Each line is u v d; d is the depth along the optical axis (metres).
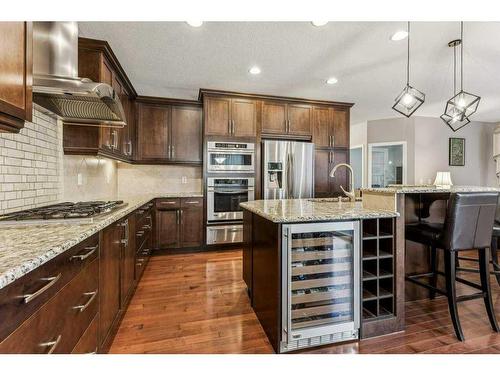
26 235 1.13
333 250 1.75
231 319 2.05
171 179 4.39
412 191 1.84
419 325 1.94
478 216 1.79
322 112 4.40
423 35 2.43
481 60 2.96
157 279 2.85
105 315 1.54
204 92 3.83
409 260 2.30
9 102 0.99
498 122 6.03
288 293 1.62
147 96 3.98
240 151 3.98
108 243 1.59
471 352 1.63
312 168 4.17
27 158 1.81
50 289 0.92
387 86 3.78
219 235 3.91
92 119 2.24
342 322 1.71
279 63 3.02
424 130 5.60
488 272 1.89
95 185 3.12
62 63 1.95
